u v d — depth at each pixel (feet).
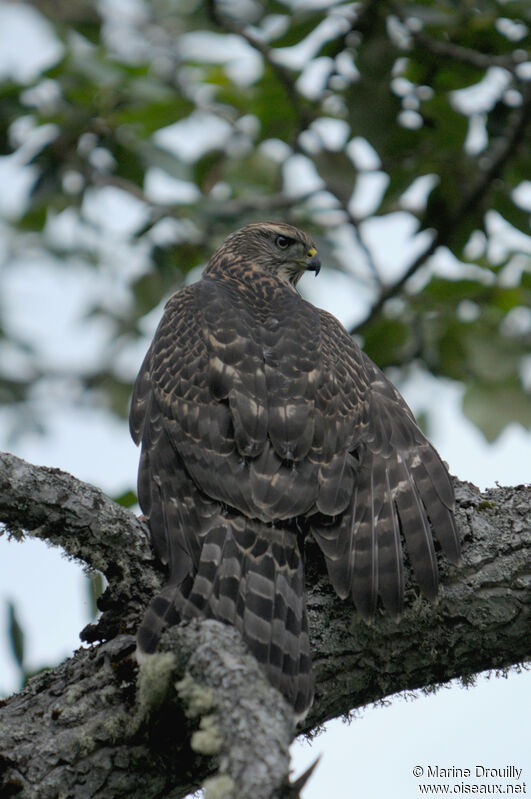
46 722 24.94
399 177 46.50
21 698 25.76
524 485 28.71
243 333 29.91
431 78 46.01
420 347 48.85
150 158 49.67
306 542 28.17
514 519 27.73
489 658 27.14
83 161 49.98
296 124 48.21
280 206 49.26
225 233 52.01
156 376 30.12
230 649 22.27
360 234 48.14
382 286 48.55
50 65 48.34
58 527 26.66
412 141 45.37
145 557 26.86
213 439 27.89
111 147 49.73
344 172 47.47
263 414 27.99
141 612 26.48
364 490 27.89
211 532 26.48
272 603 25.39
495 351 48.14
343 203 47.80
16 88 47.96
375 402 30.07
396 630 26.73
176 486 27.78
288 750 19.83
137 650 24.14
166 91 49.19
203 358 29.48
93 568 27.22
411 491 27.89
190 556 26.30
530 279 48.98
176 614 24.71
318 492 27.22
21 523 26.68
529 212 46.50
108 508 26.89
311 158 47.65
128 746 24.68
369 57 43.86
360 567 26.66
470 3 45.09
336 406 28.89
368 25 44.16
